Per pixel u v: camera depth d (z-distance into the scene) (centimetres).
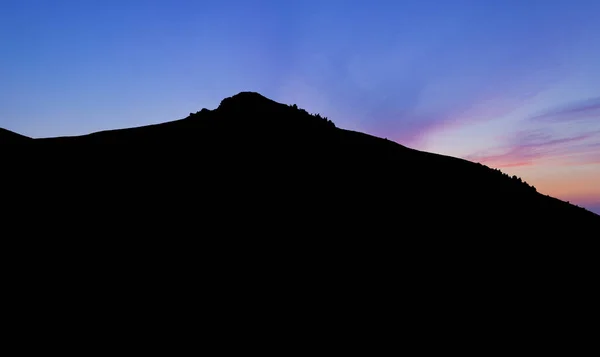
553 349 1172
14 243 1260
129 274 1162
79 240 1348
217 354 854
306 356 907
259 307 1095
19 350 764
